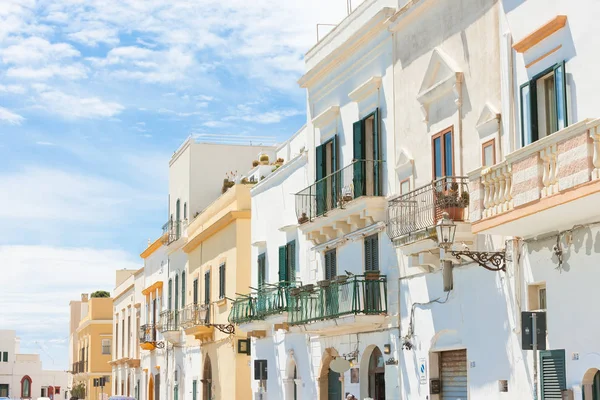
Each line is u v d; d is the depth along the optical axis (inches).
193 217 1830.7
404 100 918.4
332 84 1099.9
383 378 982.4
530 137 692.1
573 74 645.3
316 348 1130.0
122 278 3080.7
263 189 1355.8
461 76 808.3
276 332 1278.3
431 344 855.1
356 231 1004.6
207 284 1625.2
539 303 706.8
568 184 587.2
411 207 857.5
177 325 1801.2
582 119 633.0
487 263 754.8
